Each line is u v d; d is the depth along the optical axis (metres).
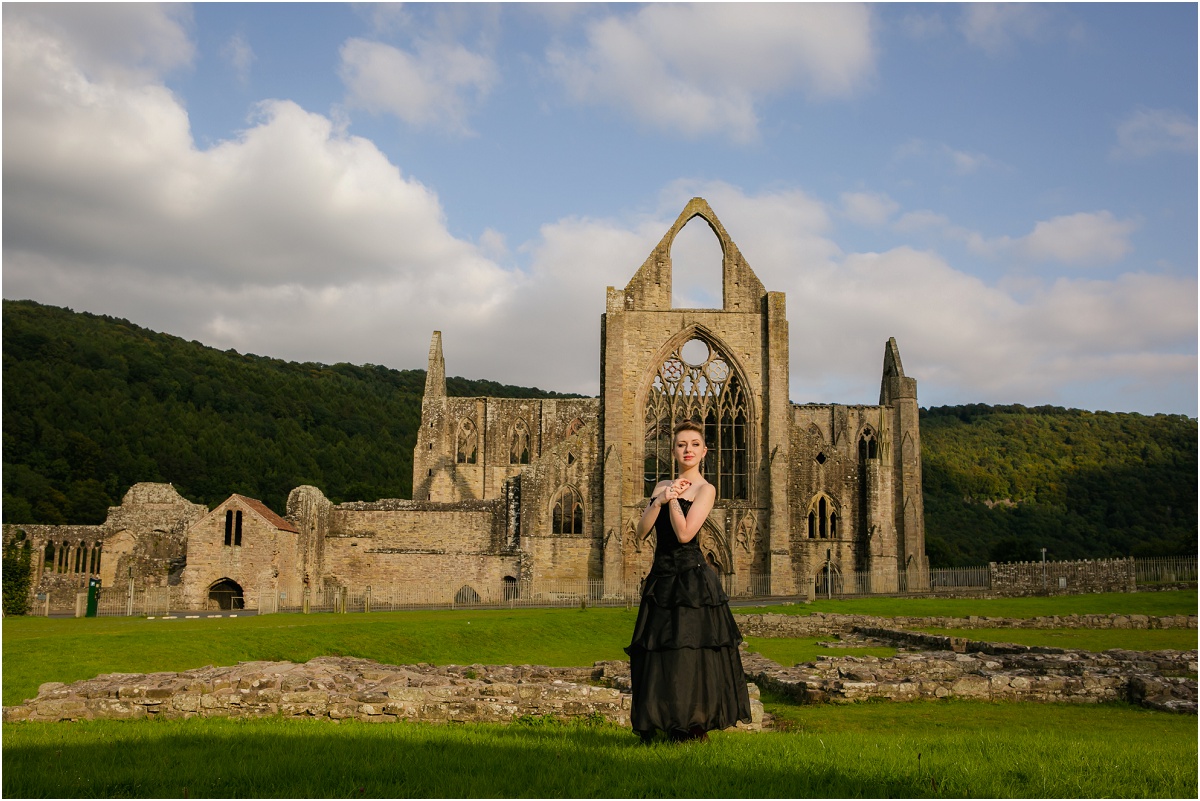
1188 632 50.28
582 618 52.91
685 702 12.35
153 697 18.02
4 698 23.91
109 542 79.88
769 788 10.21
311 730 15.05
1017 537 138.38
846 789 10.37
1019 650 36.62
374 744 13.14
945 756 12.90
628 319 81.62
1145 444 166.00
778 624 53.53
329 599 75.00
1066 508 152.38
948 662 30.62
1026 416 186.38
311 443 158.38
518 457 107.88
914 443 99.44
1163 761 12.80
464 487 106.19
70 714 17.55
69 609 73.94
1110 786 10.92
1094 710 24.81
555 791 10.03
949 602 65.94
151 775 10.98
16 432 118.44
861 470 82.44
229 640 34.16
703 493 12.91
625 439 80.25
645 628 12.72
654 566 12.93
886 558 80.75
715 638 12.61
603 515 78.69
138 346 159.25
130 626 43.59
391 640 39.25
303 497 75.50
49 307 173.00
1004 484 158.12
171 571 74.50
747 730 19.36
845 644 45.34
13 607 63.66
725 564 79.38
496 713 18.36
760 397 81.12
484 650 41.62
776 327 81.38
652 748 12.26
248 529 69.56
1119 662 33.66
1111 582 76.31
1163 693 25.41
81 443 121.44
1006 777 11.24
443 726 16.50
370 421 177.38
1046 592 75.00
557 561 78.88
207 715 17.94
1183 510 146.12
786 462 79.81
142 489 82.25
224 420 152.00
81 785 10.53
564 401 109.62
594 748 12.65
